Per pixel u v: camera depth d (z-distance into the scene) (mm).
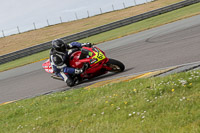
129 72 12945
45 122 8250
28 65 26781
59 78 14328
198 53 12625
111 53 20750
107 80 12391
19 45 54500
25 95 14695
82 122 7379
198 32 18328
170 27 25812
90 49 12836
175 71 10375
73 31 56438
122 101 8039
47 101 10797
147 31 27938
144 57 15625
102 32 39969
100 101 8703
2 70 27641
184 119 5770
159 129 5555
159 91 7910
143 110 6957
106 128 6422
